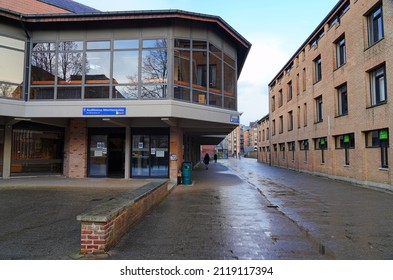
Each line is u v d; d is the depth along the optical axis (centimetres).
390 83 1258
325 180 1805
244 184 1505
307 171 2358
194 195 1093
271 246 514
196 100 1339
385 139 1320
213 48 1418
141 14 1265
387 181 1291
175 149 1454
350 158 1623
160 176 1470
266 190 1307
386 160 1323
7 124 1364
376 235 595
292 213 807
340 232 616
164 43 1294
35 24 1316
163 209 820
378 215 789
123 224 552
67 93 1295
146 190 789
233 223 674
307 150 2381
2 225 625
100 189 1120
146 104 1241
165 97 1256
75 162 1498
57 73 1305
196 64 1354
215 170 2709
